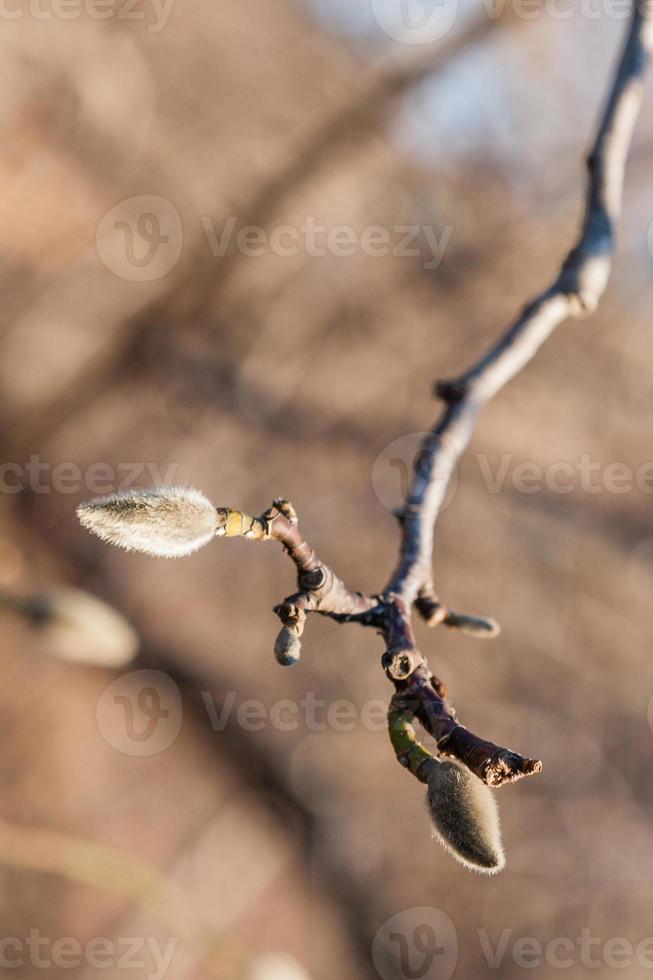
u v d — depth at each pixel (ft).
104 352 4.16
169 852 3.65
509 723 4.37
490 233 5.05
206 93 4.64
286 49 4.73
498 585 4.64
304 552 1.34
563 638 4.58
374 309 4.84
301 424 4.60
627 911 4.09
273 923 3.68
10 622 3.58
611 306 5.20
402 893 3.93
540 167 5.04
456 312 5.01
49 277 4.12
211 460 4.33
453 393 1.63
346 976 3.69
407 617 1.38
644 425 5.17
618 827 4.24
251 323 4.60
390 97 4.45
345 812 3.99
